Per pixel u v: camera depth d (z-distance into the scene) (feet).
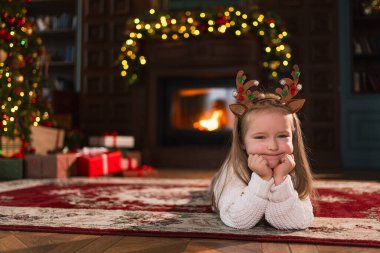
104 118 18.26
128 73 17.03
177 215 4.85
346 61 16.74
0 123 11.18
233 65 16.08
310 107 16.80
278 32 15.97
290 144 3.60
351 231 3.95
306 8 17.07
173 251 3.33
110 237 3.81
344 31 16.81
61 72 20.53
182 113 17.40
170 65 16.71
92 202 6.03
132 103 17.95
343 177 11.68
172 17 16.28
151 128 17.25
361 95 16.53
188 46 16.47
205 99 17.25
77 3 19.38
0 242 3.62
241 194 3.88
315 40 16.97
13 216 4.78
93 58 18.63
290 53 17.01
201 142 17.19
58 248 3.42
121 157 13.98
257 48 16.10
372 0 16.60
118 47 18.43
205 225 4.22
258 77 16.08
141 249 3.39
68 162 11.02
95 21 18.75
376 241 3.55
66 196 6.75
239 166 4.01
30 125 12.23
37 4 20.11
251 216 3.80
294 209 3.79
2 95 11.19
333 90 16.74
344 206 5.66
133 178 10.94
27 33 12.28
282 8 17.21
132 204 5.83
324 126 16.67
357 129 16.52
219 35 16.06
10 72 11.41
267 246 3.47
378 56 16.89
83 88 18.57
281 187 3.65
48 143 13.62
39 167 10.62
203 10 16.10
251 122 3.62
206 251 3.33
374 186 8.75
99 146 14.75
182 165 16.72
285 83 3.82
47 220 4.52
